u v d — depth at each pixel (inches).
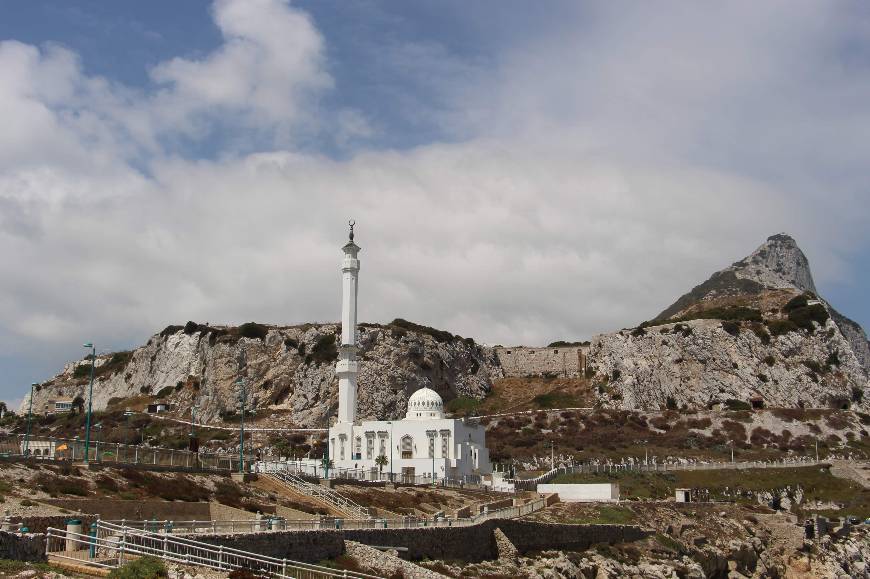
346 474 5492.1
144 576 1911.9
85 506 2834.6
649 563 4365.2
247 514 3287.4
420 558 3213.6
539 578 3425.2
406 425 6471.5
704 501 6112.2
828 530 5698.8
